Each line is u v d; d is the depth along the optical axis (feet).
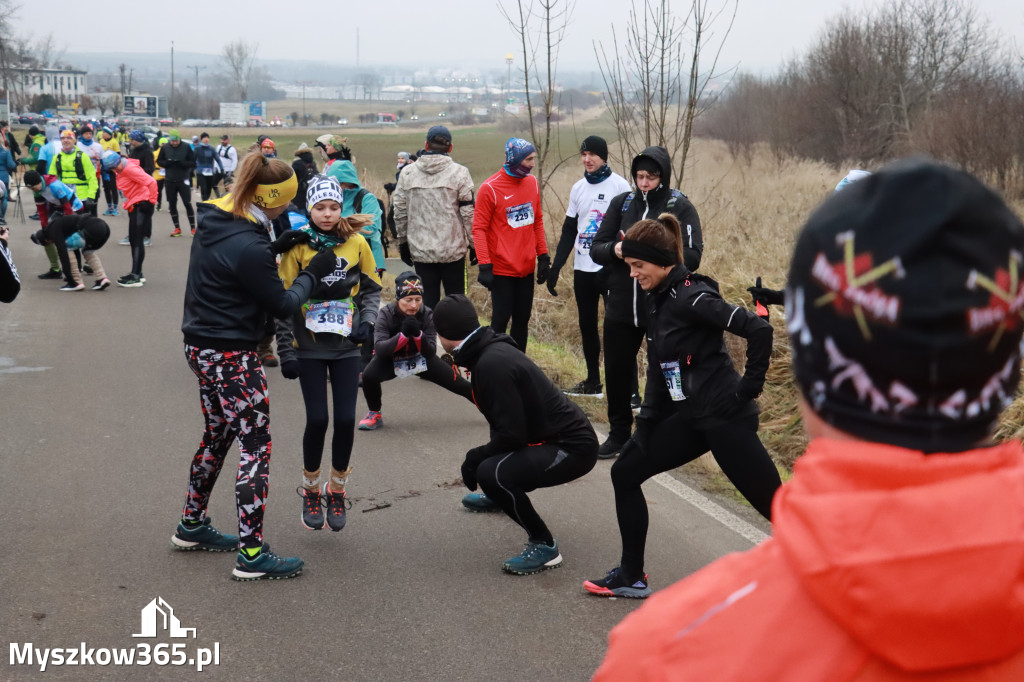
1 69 269.23
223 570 13.97
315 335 14.61
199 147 61.98
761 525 15.94
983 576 2.33
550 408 14.03
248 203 12.93
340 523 15.26
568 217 22.54
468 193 25.02
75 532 15.08
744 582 2.75
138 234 38.09
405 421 21.90
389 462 19.04
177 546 14.52
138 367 25.82
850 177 12.72
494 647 11.91
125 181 37.81
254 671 11.25
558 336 31.19
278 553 14.65
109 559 14.17
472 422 21.94
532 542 14.33
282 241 14.03
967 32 90.68
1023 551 2.37
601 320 30.37
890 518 2.38
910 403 2.40
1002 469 2.50
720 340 12.39
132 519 15.70
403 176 25.21
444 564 14.38
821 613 2.57
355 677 11.17
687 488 17.58
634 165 18.71
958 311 2.31
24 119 310.24
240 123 465.47
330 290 14.37
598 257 18.99
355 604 13.01
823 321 2.48
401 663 11.50
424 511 16.56
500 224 23.07
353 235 14.74
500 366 13.74
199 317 13.08
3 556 14.12
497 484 13.88
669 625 2.83
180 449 19.27
